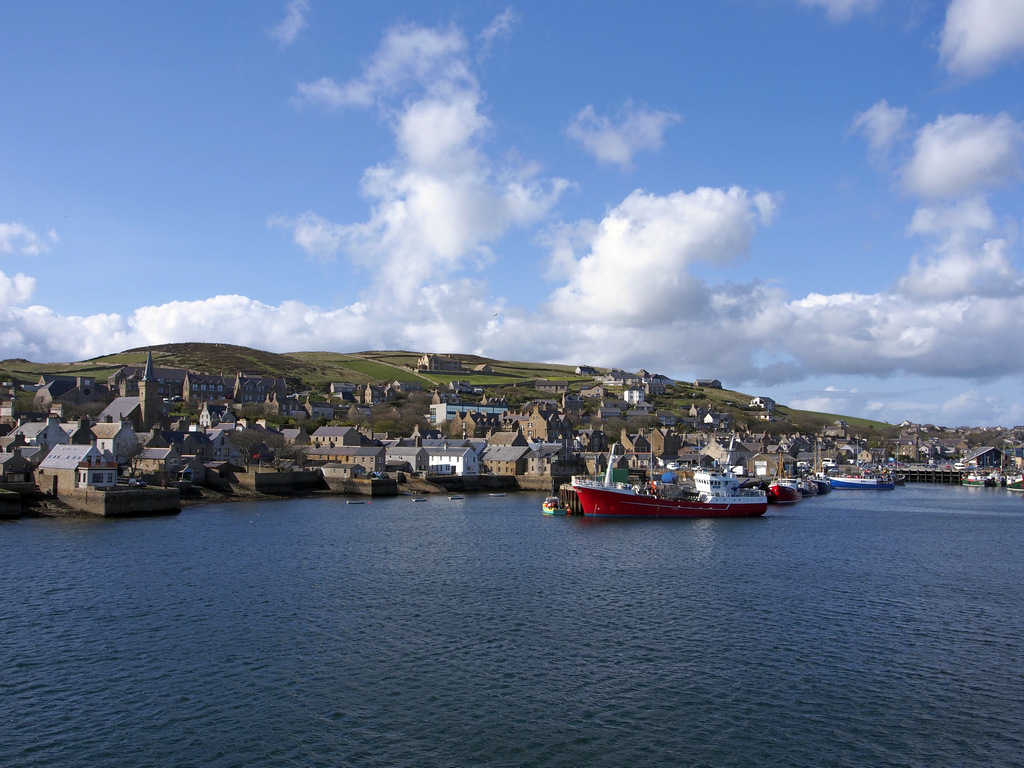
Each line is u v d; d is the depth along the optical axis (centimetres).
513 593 7262
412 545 9906
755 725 4391
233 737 4150
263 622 6122
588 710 4559
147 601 6675
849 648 5709
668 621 6353
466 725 4338
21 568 7906
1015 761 4016
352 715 4441
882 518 14325
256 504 14425
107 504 11881
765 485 19950
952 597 7325
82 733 4178
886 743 4197
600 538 10956
